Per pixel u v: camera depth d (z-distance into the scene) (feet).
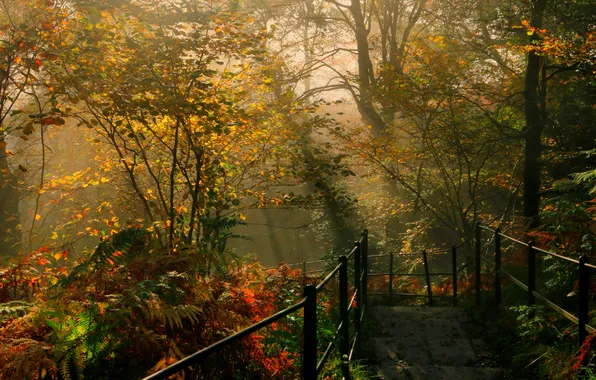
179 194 29.99
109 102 22.65
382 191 62.64
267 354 15.52
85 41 22.97
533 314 21.83
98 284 15.21
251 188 31.48
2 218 41.52
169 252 17.69
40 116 21.09
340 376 17.31
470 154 45.34
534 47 36.83
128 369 12.96
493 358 21.67
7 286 16.06
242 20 24.93
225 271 19.07
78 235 25.64
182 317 14.20
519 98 48.01
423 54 42.55
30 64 21.80
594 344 16.06
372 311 29.07
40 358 11.44
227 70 25.27
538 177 44.98
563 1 44.29
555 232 26.53
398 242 63.87
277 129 29.78
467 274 45.16
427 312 28.55
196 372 13.42
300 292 23.31
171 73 22.76
